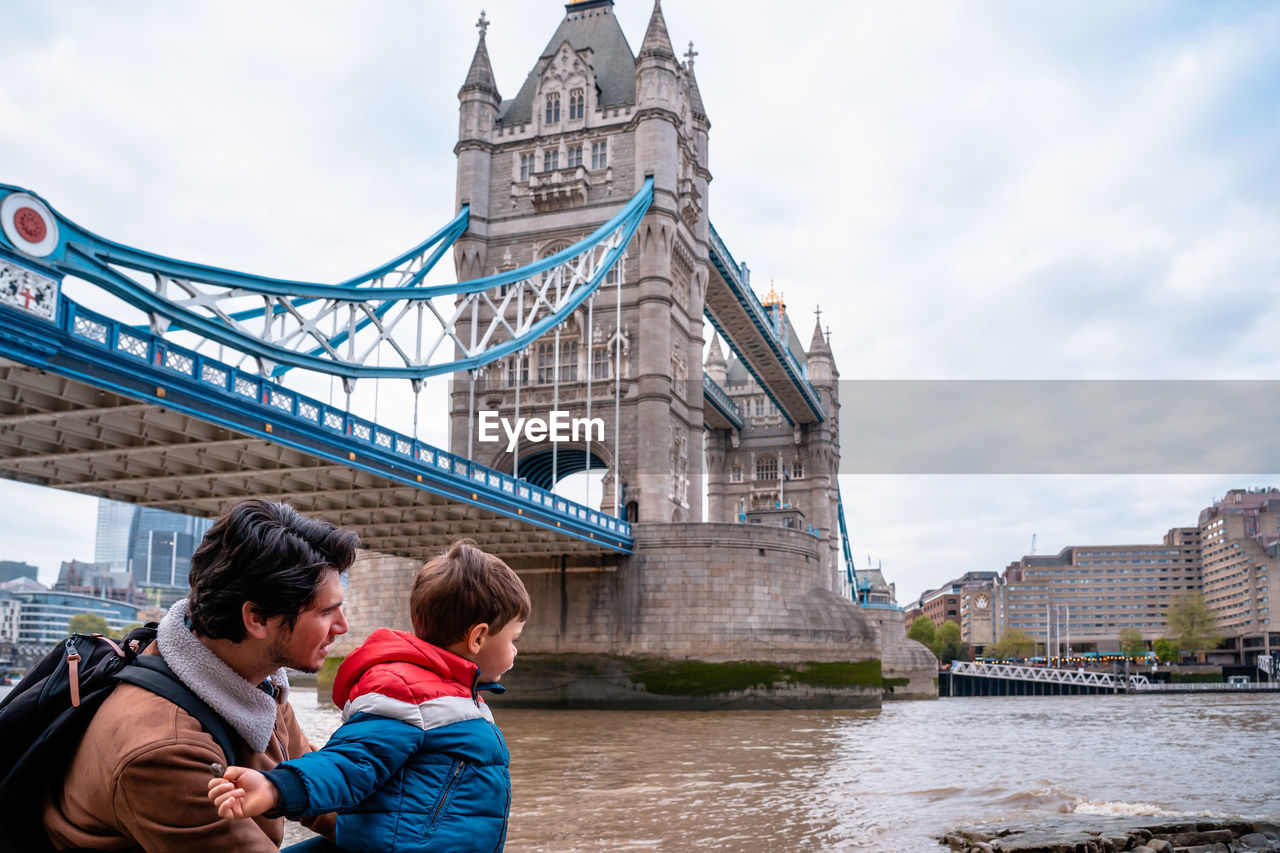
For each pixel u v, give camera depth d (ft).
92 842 9.32
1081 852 37.93
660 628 152.05
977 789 58.13
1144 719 147.84
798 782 61.41
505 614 11.71
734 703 150.00
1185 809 51.34
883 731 111.75
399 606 163.84
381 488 105.09
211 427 83.25
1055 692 322.34
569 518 132.98
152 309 73.20
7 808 9.46
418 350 106.63
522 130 189.98
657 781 61.11
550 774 64.39
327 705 158.40
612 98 189.67
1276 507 612.29
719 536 153.99
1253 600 579.48
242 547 9.68
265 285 84.58
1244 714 164.25
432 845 10.00
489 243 188.03
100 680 9.56
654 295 174.50
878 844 40.88
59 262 64.44
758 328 237.66
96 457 87.56
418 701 10.53
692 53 197.57
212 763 9.32
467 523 127.13
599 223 182.29
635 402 173.47
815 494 304.91
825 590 166.30
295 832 43.27
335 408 91.04
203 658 9.76
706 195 200.34
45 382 69.31
